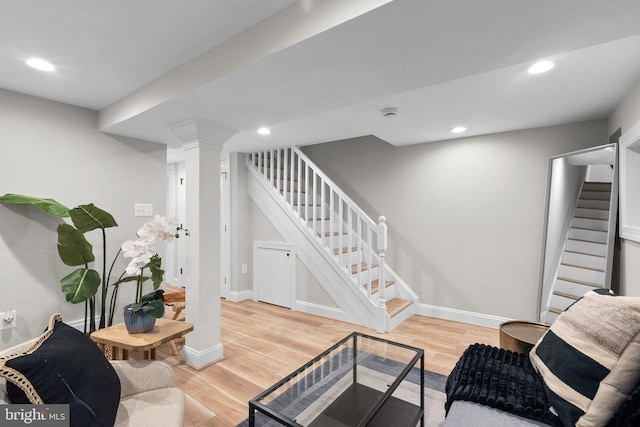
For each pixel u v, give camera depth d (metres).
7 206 2.20
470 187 3.38
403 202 3.80
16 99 2.22
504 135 3.19
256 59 1.46
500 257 3.22
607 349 1.08
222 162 4.38
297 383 1.58
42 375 0.95
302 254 3.79
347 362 1.83
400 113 2.63
